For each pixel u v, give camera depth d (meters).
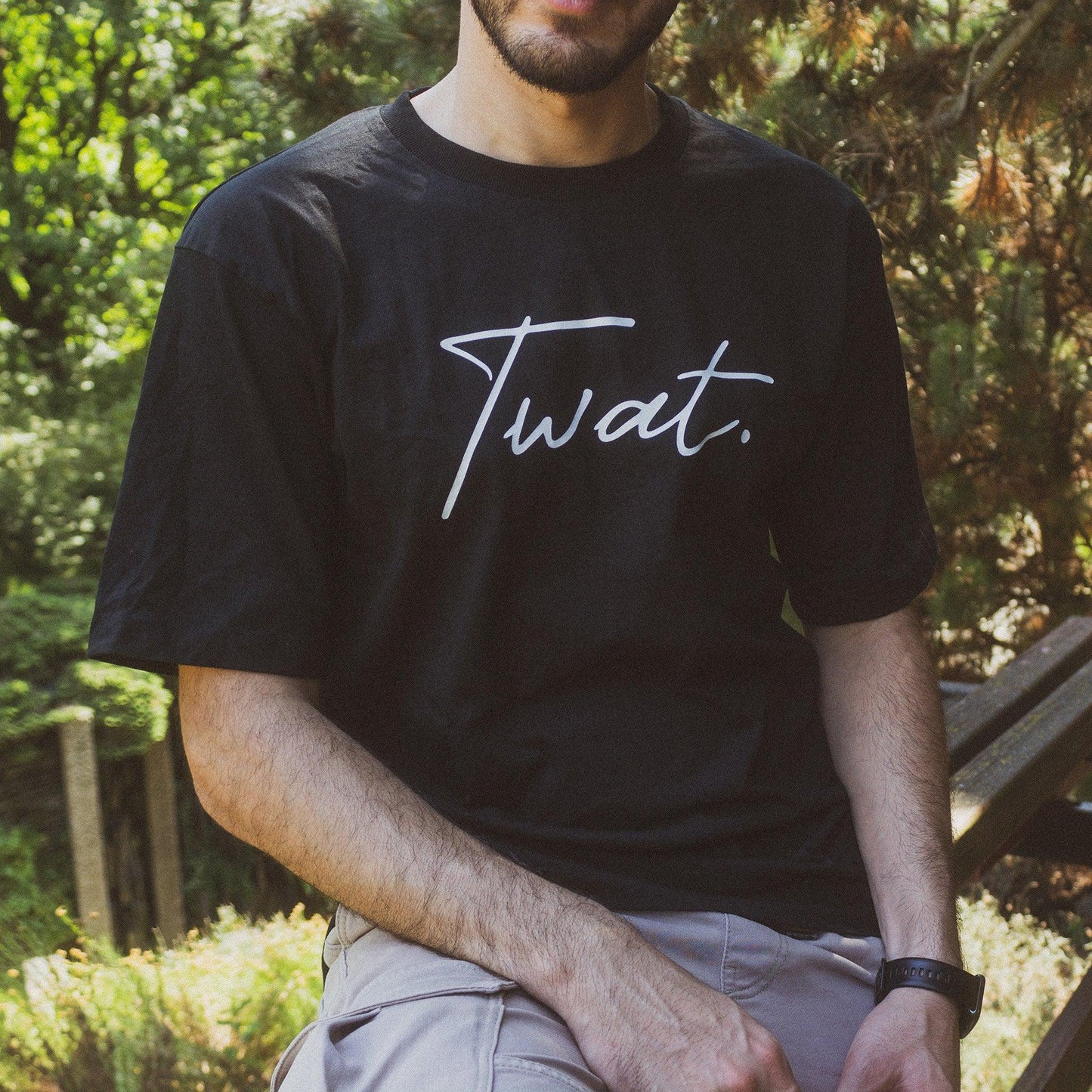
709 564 1.24
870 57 3.90
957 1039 1.21
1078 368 5.04
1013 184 3.61
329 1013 1.18
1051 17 3.55
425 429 1.16
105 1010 3.25
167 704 6.68
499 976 1.08
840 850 1.30
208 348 1.15
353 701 1.24
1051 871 6.34
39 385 11.32
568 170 1.22
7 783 6.20
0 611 6.86
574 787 1.18
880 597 1.42
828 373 1.31
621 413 1.20
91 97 13.88
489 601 1.17
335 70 4.62
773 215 1.30
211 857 7.14
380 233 1.18
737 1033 1.03
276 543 1.16
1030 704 2.33
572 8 1.15
